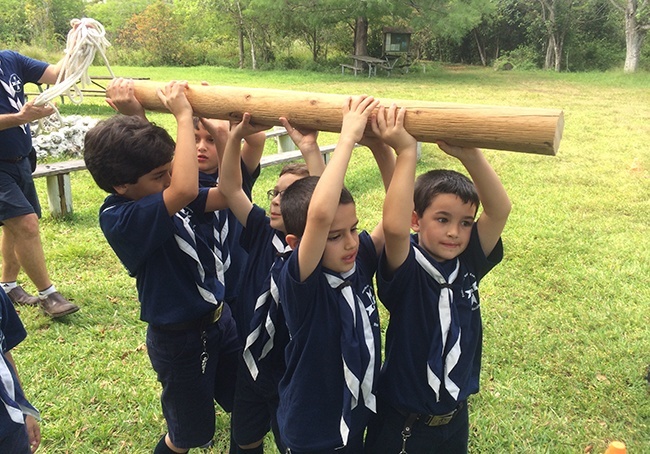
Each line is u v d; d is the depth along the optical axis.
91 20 2.42
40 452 2.78
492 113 1.60
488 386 3.35
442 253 1.91
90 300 4.29
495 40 34.88
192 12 31.41
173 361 2.21
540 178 7.88
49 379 3.33
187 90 2.06
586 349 3.73
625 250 5.38
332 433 1.83
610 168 8.45
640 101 16.27
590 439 2.93
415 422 1.97
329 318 1.80
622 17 32.94
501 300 4.37
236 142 2.05
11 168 3.76
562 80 23.17
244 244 2.21
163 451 2.44
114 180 1.93
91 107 13.15
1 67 3.68
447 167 8.45
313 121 1.84
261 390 2.12
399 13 24.23
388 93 17.73
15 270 4.21
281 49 28.89
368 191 7.02
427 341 1.91
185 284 2.15
